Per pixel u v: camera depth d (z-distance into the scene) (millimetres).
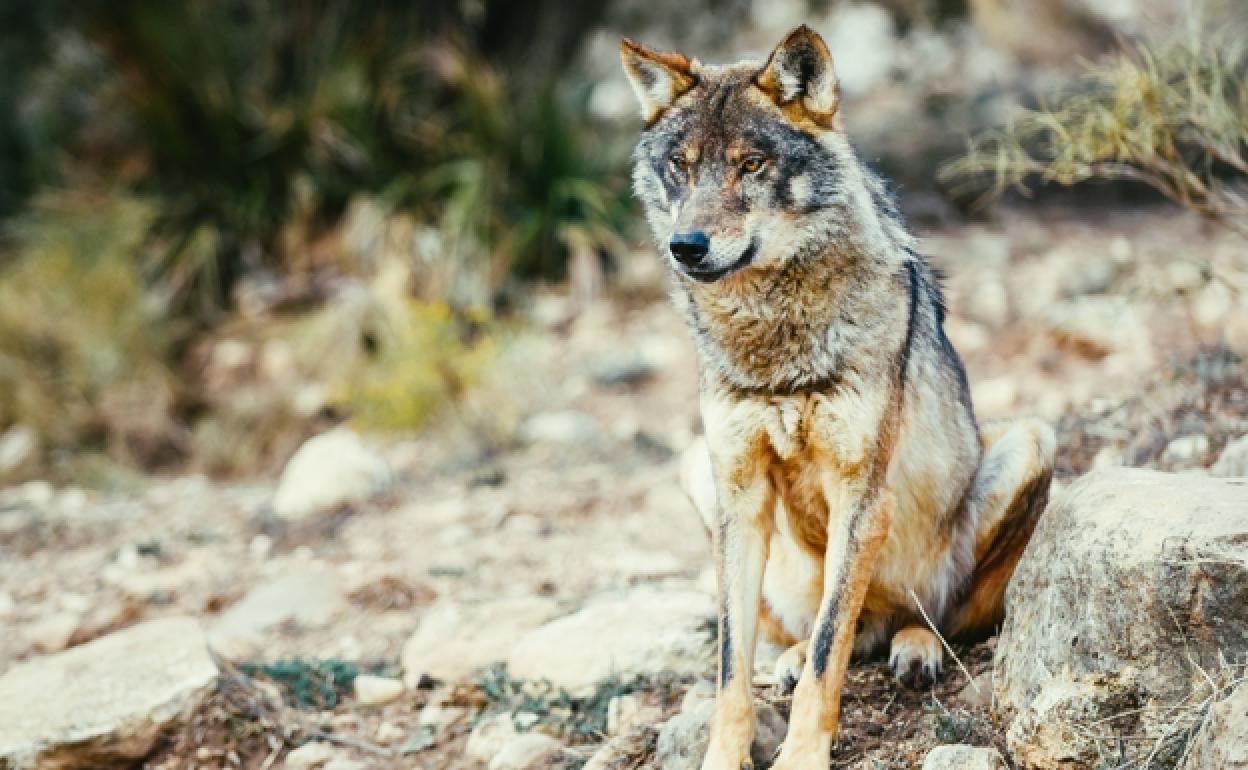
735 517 6770
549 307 17859
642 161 7375
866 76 28531
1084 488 6141
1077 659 5660
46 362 17188
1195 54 8766
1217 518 5383
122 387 16875
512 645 8680
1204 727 4945
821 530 7023
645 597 8812
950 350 7582
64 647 10023
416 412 15141
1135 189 19875
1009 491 7312
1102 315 13672
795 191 6586
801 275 6512
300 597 10188
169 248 18812
